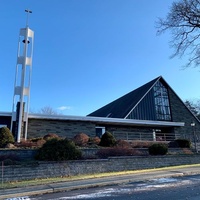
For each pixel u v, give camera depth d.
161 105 31.12
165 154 17.62
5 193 8.82
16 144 15.85
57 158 13.25
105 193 8.48
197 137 29.95
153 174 12.23
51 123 21.25
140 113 29.06
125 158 15.04
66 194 8.66
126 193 8.32
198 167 14.73
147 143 21.11
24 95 18.88
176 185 9.46
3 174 11.52
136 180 10.88
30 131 20.23
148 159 15.85
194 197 7.41
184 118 31.66
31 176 12.13
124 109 30.14
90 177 11.93
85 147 16.53
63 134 21.44
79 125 22.39
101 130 25.03
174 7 20.80
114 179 11.05
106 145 18.02
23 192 8.88
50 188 9.43
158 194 7.95
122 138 25.55
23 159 13.88
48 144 13.77
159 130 28.66
